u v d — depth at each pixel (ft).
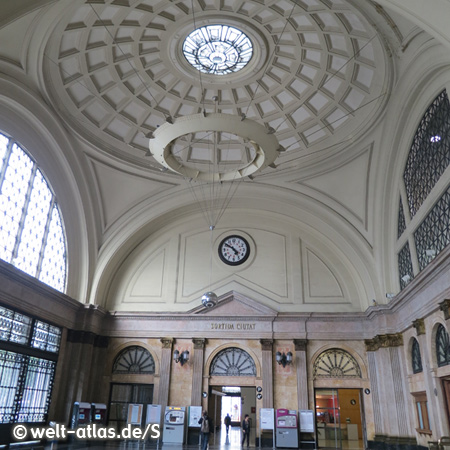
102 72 38.22
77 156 43.70
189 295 51.80
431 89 32.32
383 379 43.62
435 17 19.88
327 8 31.63
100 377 48.73
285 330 48.73
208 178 32.09
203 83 40.63
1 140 36.14
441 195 32.09
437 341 34.22
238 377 47.50
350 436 59.11
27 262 39.65
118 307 51.75
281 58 38.17
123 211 49.62
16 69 33.04
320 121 42.42
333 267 51.47
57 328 44.60
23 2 19.98
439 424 33.09
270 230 53.98
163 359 48.60
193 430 45.78
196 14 33.86
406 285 38.96
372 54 34.01
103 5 31.32
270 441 44.60
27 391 38.99
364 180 44.73
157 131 27.55
